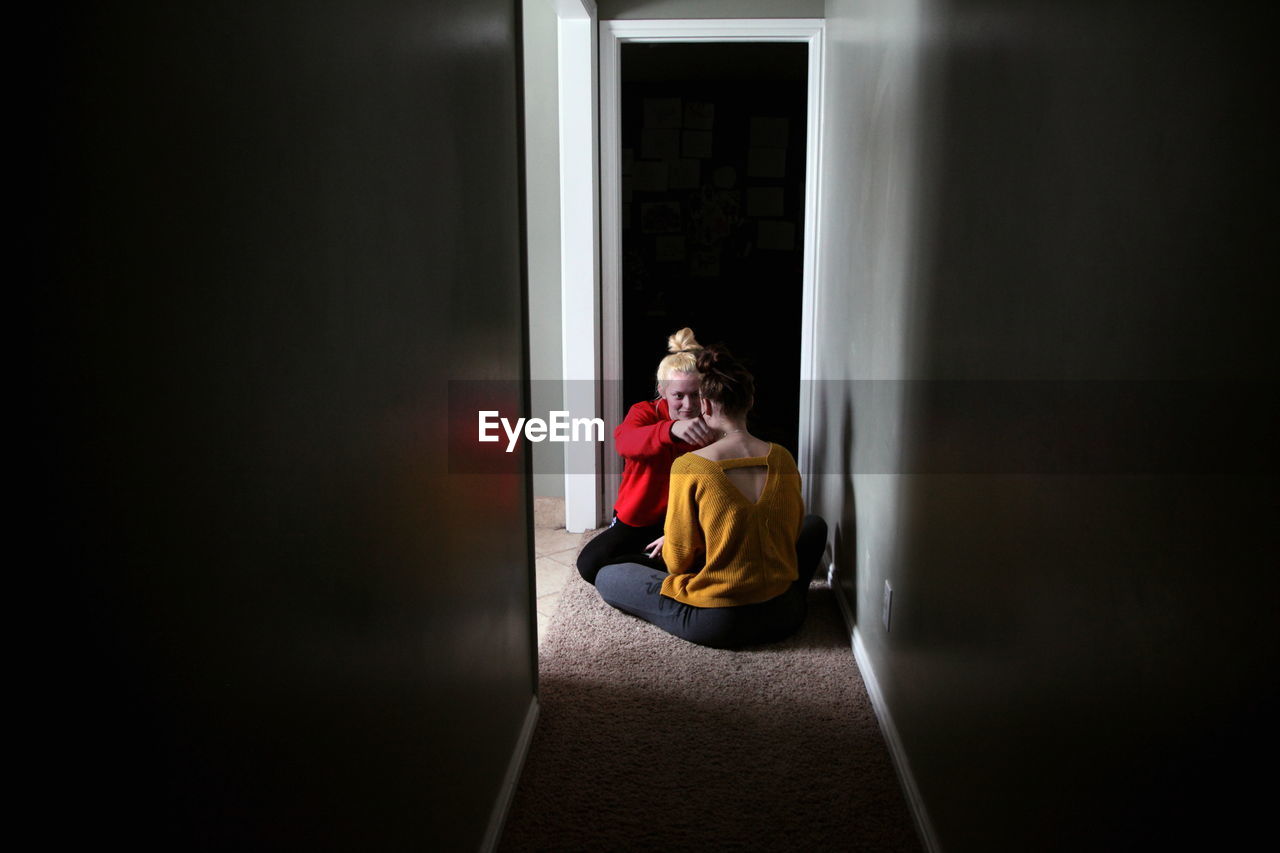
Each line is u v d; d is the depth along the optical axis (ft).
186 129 1.88
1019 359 3.74
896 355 6.49
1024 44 3.76
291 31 2.42
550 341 13.23
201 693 1.94
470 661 4.76
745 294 19.43
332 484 2.73
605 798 5.99
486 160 5.18
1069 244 3.20
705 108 18.67
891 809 5.86
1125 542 2.67
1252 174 2.02
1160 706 2.41
